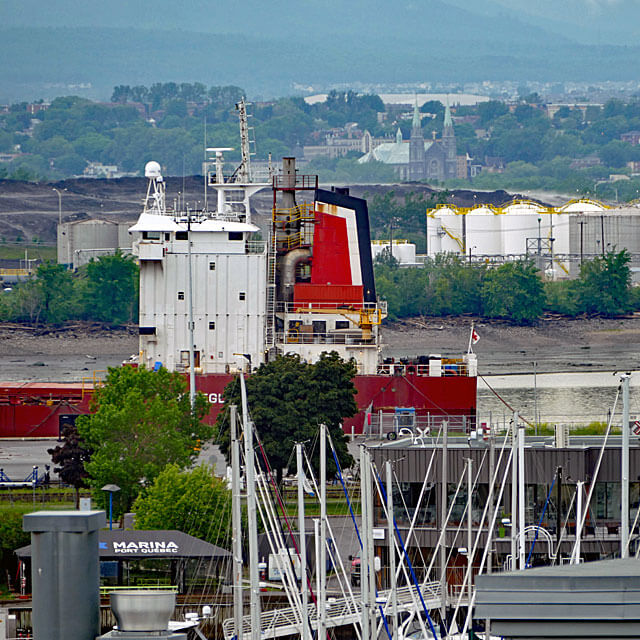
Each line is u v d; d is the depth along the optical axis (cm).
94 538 17162
